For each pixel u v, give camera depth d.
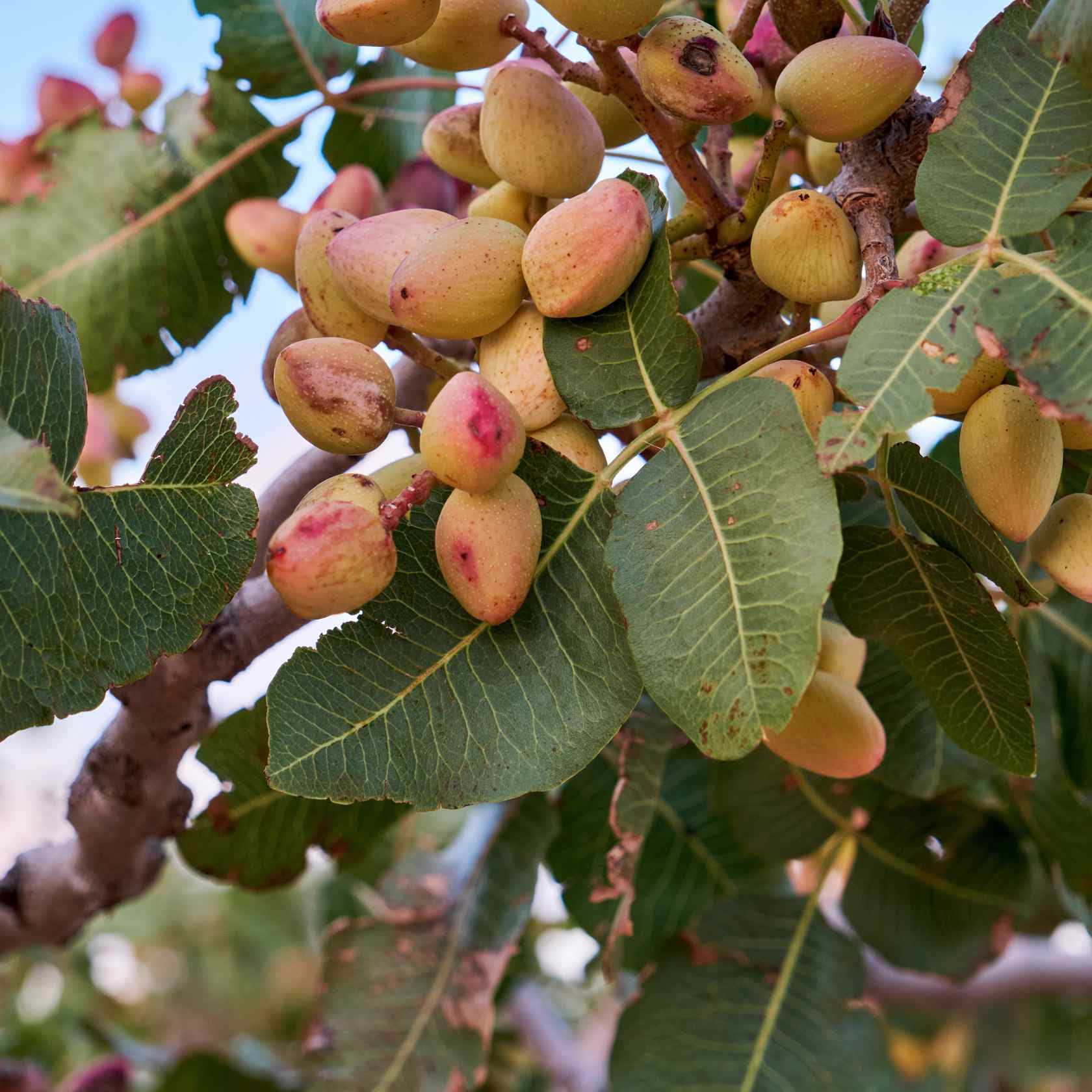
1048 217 0.33
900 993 0.75
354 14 0.35
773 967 0.50
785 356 0.34
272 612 0.43
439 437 0.31
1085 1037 1.01
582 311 0.34
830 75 0.35
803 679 0.30
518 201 0.38
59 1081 0.86
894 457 0.35
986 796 0.51
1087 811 0.50
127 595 0.33
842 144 0.37
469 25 0.37
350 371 0.34
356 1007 0.50
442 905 0.52
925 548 0.36
